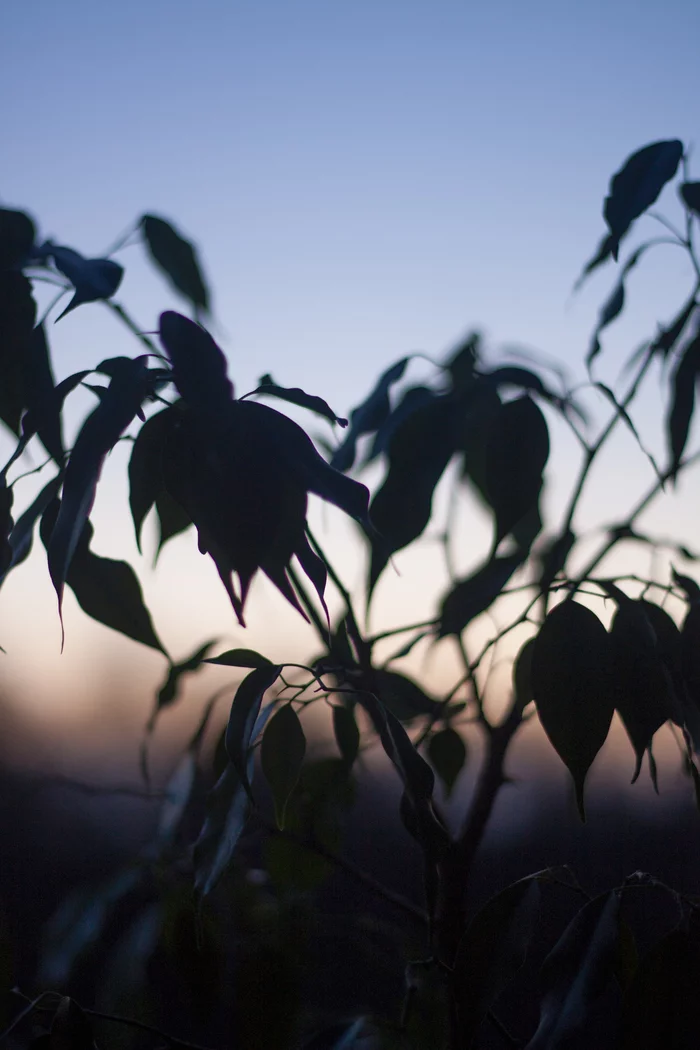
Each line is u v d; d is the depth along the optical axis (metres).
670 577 0.53
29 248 0.53
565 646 0.45
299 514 0.41
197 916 0.46
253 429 0.40
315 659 0.61
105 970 0.61
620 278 0.52
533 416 0.52
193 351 0.41
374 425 0.57
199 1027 0.60
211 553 0.40
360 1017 0.53
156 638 0.51
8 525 0.48
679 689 0.47
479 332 0.64
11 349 0.52
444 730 0.64
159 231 0.56
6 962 0.56
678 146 0.49
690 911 0.46
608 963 0.45
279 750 0.50
